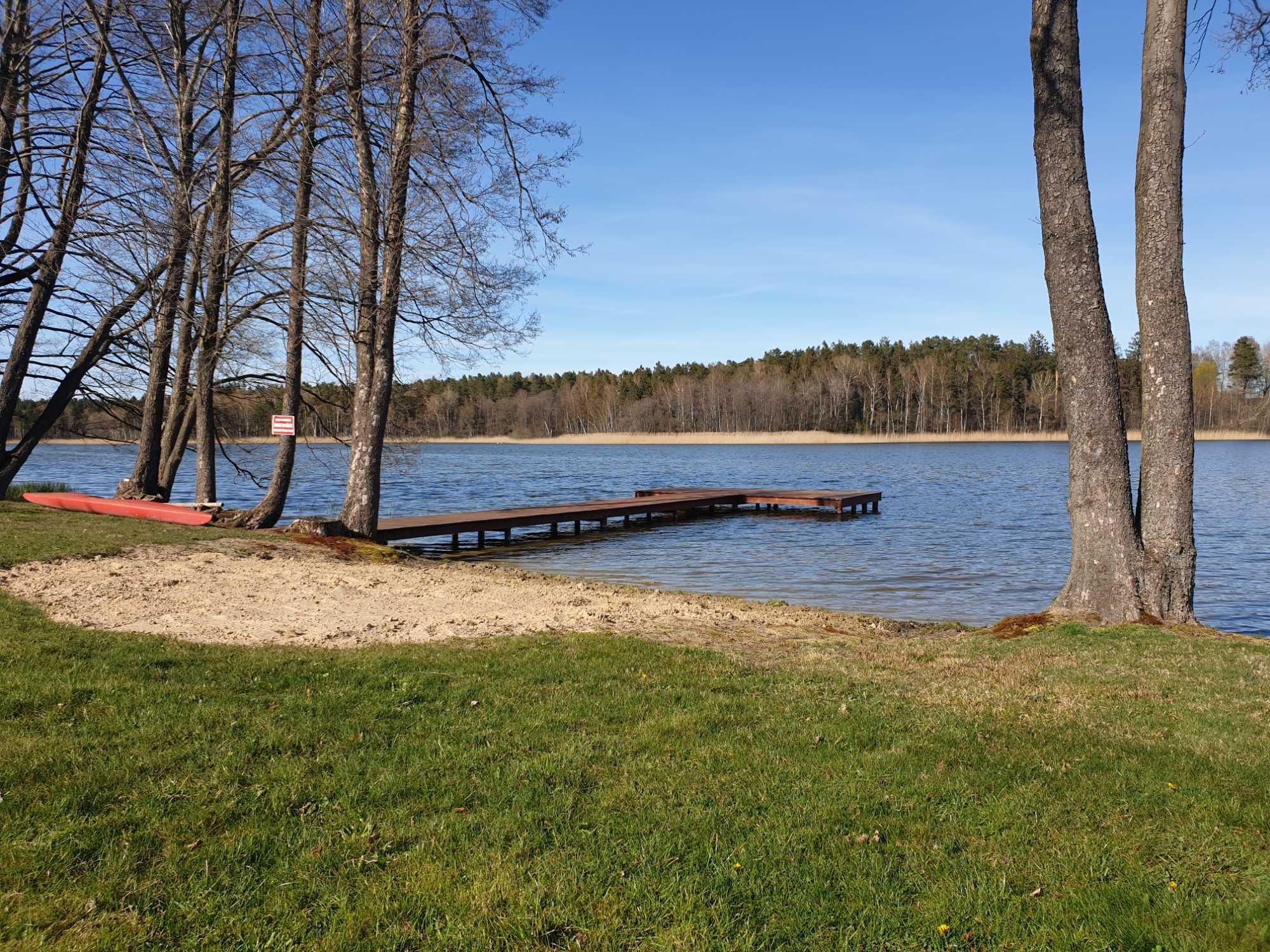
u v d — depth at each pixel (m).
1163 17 8.30
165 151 14.54
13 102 15.01
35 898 2.96
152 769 4.05
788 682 6.25
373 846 3.43
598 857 3.36
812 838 3.55
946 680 6.39
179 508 14.47
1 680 5.20
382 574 11.57
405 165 13.29
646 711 5.30
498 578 12.43
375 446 14.69
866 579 15.76
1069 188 8.56
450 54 13.13
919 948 2.84
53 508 14.95
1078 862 3.39
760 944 2.84
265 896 3.05
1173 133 8.38
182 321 16.09
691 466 56.22
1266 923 2.94
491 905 3.02
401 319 14.24
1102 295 8.69
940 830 3.65
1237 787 4.10
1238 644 7.43
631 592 11.99
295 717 4.91
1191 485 8.66
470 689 5.72
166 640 6.77
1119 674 6.46
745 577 16.00
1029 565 17.23
